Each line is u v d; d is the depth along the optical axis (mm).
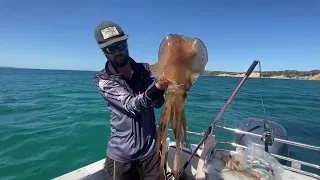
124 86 2607
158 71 1836
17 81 47125
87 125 11648
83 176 3070
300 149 7910
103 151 8461
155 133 2973
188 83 1778
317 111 18531
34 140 9305
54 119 12977
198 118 13906
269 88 46156
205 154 3213
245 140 4074
